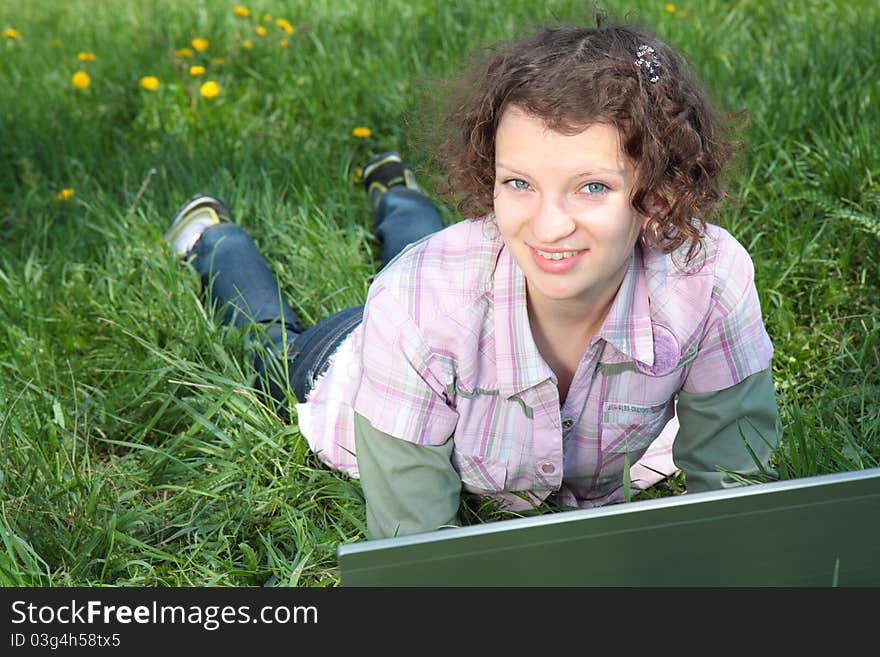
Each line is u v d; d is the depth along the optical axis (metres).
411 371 1.67
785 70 3.61
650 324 1.64
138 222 2.98
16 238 3.08
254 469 2.09
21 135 3.61
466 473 1.82
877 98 3.34
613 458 1.82
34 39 4.77
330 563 1.91
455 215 3.02
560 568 1.25
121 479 2.13
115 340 2.53
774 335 2.49
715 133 1.56
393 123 3.66
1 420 2.18
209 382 2.32
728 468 1.83
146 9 4.98
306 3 4.82
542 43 1.43
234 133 3.63
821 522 1.27
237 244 2.68
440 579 1.23
